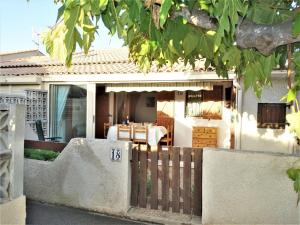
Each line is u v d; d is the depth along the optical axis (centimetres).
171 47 371
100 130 1684
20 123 494
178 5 261
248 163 558
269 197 543
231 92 1348
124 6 245
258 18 274
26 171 754
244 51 327
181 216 630
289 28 233
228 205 575
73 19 225
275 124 1148
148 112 1892
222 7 197
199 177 627
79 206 696
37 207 702
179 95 1492
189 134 1476
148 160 663
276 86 1138
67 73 1423
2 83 1522
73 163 703
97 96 1677
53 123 1490
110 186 668
